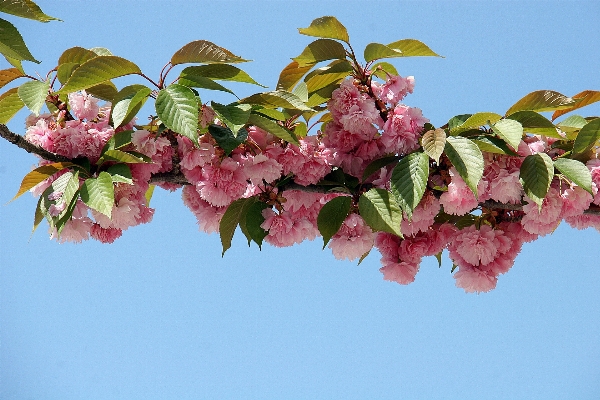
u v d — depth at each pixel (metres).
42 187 3.52
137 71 3.46
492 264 4.00
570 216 3.90
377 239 4.08
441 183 3.73
